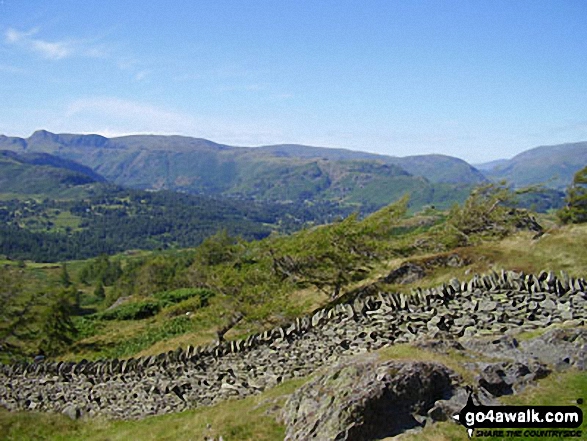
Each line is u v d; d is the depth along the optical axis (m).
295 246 30.58
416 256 35.69
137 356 32.03
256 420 13.33
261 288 27.50
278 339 17.88
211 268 35.47
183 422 15.95
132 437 16.20
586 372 11.77
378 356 12.41
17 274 48.25
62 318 40.94
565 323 14.08
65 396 22.08
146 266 86.06
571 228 29.28
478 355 12.70
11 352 39.72
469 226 42.28
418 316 15.78
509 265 26.66
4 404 23.64
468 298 15.76
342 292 33.16
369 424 10.28
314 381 12.73
